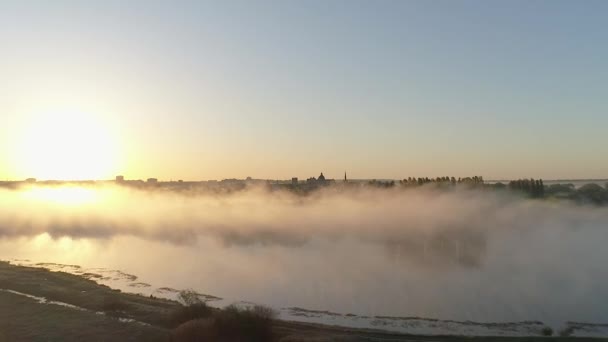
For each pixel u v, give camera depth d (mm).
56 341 28453
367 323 37188
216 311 33188
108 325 31422
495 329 35906
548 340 32156
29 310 34656
